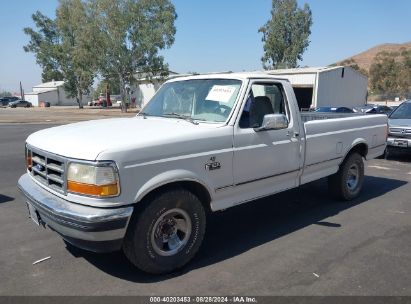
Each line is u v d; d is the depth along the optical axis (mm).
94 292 3680
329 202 6684
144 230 3775
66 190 3652
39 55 67250
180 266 4109
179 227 4109
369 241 4953
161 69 48812
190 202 4070
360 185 6965
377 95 66750
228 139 4379
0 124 25156
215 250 4652
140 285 3811
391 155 12234
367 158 7059
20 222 5578
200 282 3879
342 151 6266
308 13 57938
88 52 46312
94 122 4797
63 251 4590
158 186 3773
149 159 3707
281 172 5125
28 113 43375
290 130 5184
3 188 7551
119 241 3631
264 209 6270
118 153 3514
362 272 4102
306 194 7164
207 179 4203
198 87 5027
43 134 4359
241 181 4586
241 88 4664
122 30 45500
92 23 45438
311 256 4488
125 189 3557
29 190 4117
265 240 4969
